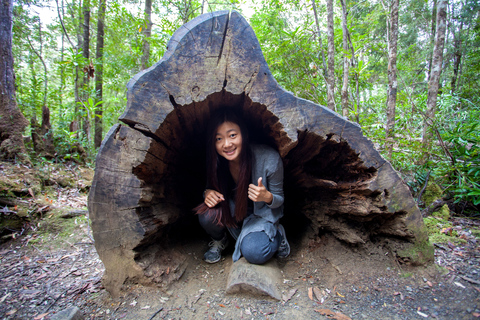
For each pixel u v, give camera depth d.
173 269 1.83
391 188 1.72
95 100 6.46
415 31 8.53
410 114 3.51
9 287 1.85
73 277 1.98
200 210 2.01
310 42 4.26
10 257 2.35
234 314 1.50
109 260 1.67
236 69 1.61
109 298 1.66
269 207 1.85
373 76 7.95
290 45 4.17
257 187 1.68
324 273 1.86
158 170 1.87
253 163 1.82
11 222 2.74
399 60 6.96
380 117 3.98
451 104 3.01
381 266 1.82
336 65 4.87
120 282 1.68
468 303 1.41
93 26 8.24
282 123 1.62
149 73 1.55
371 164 1.70
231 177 2.11
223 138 1.76
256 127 2.02
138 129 1.59
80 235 2.76
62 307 1.60
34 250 2.48
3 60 3.82
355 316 1.43
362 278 1.74
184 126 1.93
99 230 1.63
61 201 3.36
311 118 1.64
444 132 2.93
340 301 1.56
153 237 1.83
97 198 1.60
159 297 1.64
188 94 1.60
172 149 1.98
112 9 5.20
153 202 1.88
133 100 1.54
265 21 4.72
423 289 1.58
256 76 1.61
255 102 1.64
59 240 2.66
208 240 2.51
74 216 3.08
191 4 5.17
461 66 7.29
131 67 5.75
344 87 3.62
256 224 1.91
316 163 2.09
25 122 3.90
